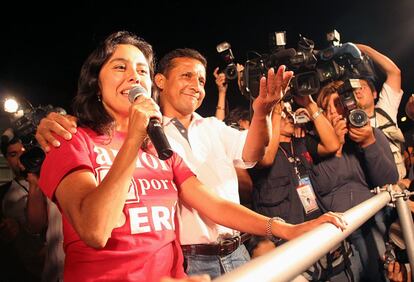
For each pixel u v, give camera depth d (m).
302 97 2.66
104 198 0.98
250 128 1.86
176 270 1.27
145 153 1.35
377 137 2.71
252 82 2.59
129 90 1.25
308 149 2.67
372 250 2.55
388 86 3.35
